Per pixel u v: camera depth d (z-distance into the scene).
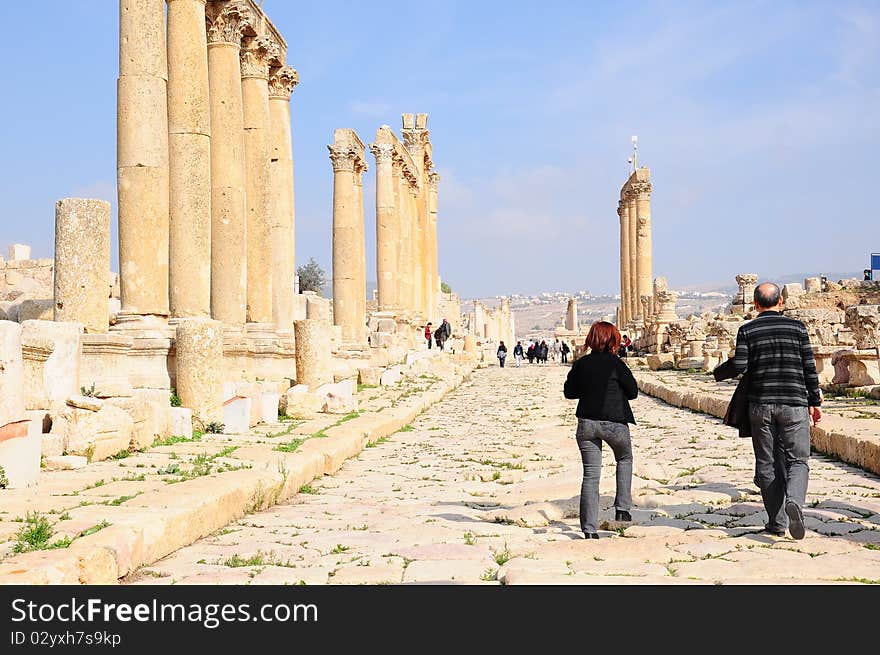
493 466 16.64
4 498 10.14
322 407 23.19
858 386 25.09
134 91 18.67
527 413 27.62
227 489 10.88
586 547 8.91
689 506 11.21
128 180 18.70
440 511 11.66
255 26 26.30
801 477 9.13
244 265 24.33
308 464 14.32
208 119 21.36
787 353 9.45
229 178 24.09
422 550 8.93
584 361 10.11
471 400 33.47
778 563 7.93
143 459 13.88
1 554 7.41
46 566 6.86
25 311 21.72
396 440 21.17
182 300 20.66
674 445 18.23
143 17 18.72
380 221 48.75
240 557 8.81
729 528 9.84
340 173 40.12
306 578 7.84
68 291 16.77
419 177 61.59
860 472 13.70
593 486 9.73
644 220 67.19
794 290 59.50
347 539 9.70
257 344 25.39
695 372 41.12
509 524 10.77
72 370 14.23
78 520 8.64
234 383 20.36
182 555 8.93
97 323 16.94
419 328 57.44
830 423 16.77
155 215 18.83
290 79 29.23
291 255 28.97
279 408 21.89
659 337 58.50
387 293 48.62
